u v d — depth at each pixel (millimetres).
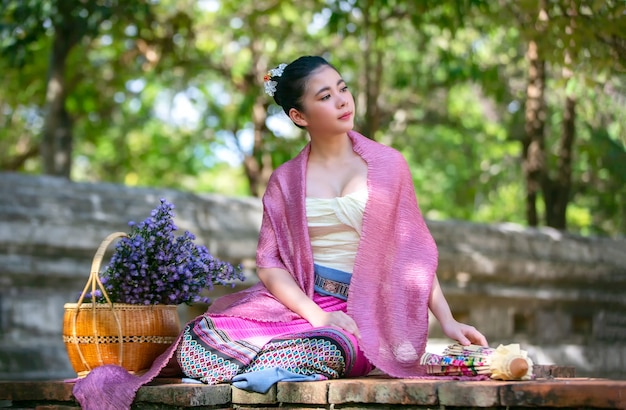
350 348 3986
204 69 12875
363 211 4223
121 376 4086
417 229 4332
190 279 4461
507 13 8578
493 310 9492
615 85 9578
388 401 3625
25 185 8016
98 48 12414
